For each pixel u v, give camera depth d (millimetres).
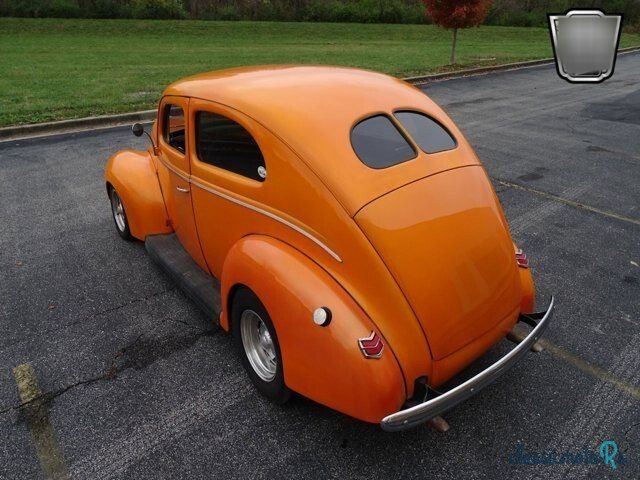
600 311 3914
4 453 2686
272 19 35812
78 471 2582
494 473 2572
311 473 2568
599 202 6086
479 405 3002
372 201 2400
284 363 2582
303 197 2525
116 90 12039
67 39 25562
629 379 3209
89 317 3822
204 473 2570
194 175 3359
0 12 30281
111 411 2955
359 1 38594
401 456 2664
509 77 16094
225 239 3225
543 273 4457
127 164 4477
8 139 8562
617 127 9820
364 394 2281
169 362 3350
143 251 4797
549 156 7906
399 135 2738
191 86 3393
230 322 3121
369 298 2357
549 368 3303
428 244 2432
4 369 3291
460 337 2490
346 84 3016
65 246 4898
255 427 2836
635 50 26656
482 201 2736
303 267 2508
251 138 2791
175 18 33375
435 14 17062
